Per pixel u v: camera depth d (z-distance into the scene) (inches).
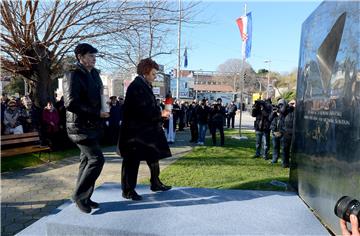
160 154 140.2
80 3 320.5
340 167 106.0
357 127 96.2
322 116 124.4
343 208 74.2
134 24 330.6
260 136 344.2
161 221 115.6
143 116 134.5
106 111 125.3
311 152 134.3
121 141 137.5
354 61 100.5
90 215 120.9
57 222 113.7
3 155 258.7
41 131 333.1
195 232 106.6
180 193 150.4
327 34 125.5
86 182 122.3
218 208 129.9
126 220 116.3
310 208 132.9
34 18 321.7
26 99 343.3
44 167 283.7
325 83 123.5
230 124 885.8
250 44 525.3
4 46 317.7
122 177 140.0
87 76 119.1
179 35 473.4
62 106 364.2
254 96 1366.9
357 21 100.3
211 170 274.1
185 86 1758.1
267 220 117.6
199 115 454.3
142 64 137.0
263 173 263.1
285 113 293.4
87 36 332.8
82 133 117.3
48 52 356.2
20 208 179.9
